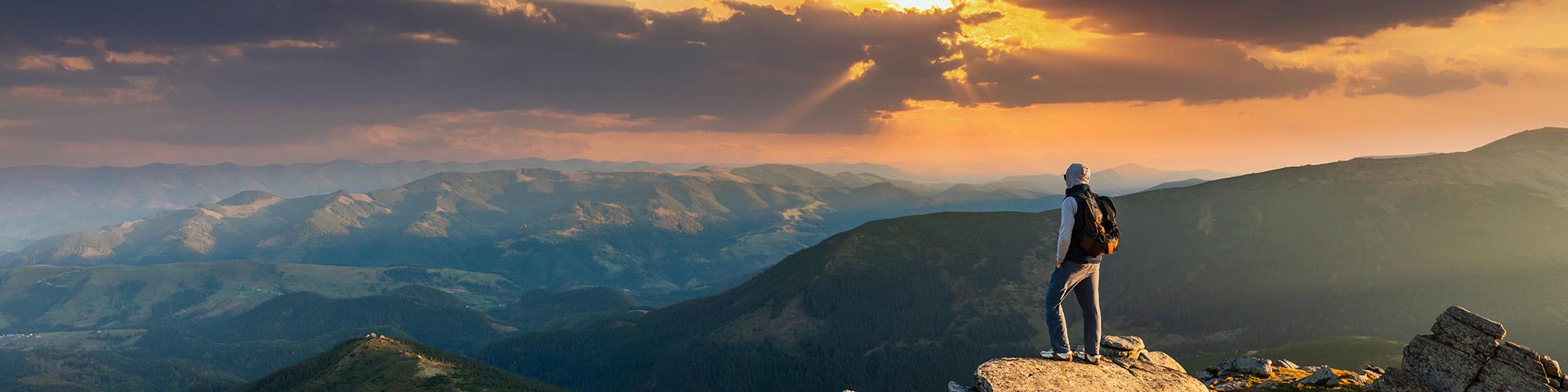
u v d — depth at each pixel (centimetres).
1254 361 1953
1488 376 1462
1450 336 1544
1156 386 1199
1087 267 1212
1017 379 1121
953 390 1162
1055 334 1261
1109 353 1636
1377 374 1812
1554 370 1408
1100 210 1193
